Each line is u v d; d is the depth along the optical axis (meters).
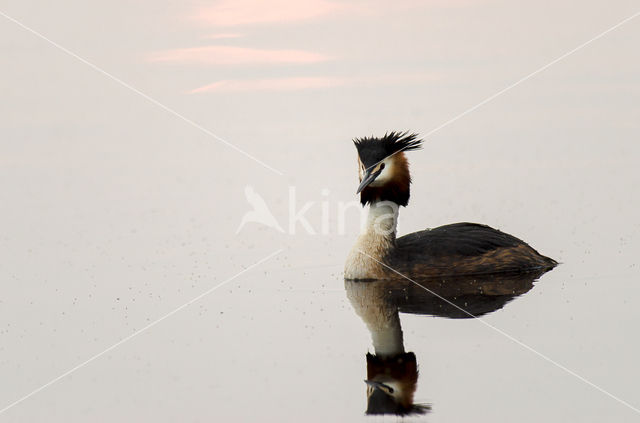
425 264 16.66
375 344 12.54
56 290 15.91
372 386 11.12
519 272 16.72
